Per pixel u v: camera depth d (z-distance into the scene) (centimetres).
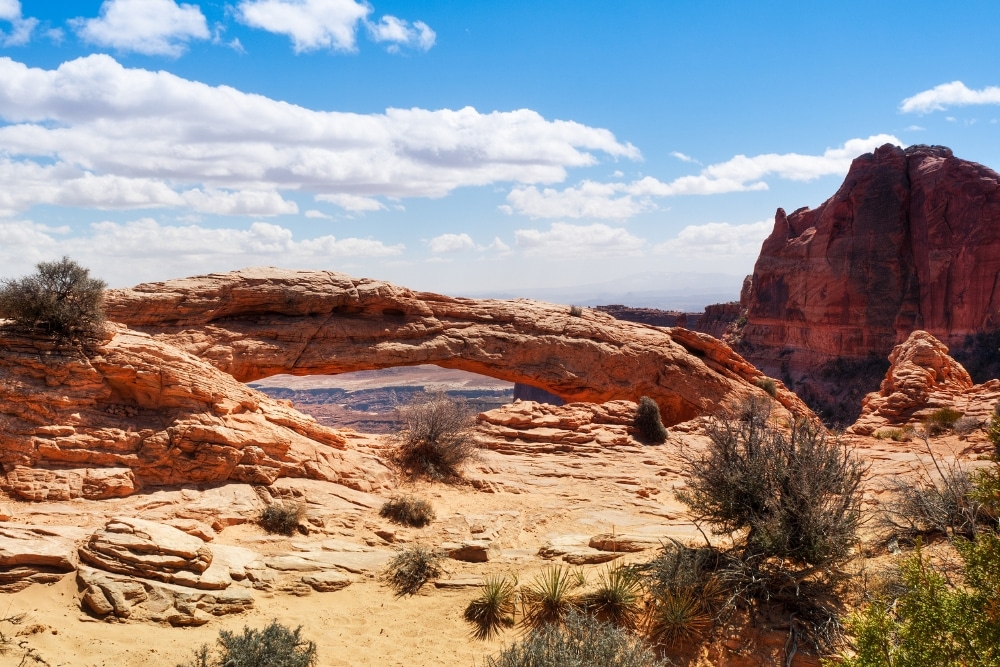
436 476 1902
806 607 1002
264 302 3544
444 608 1135
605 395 4281
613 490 2009
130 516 1305
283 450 1636
